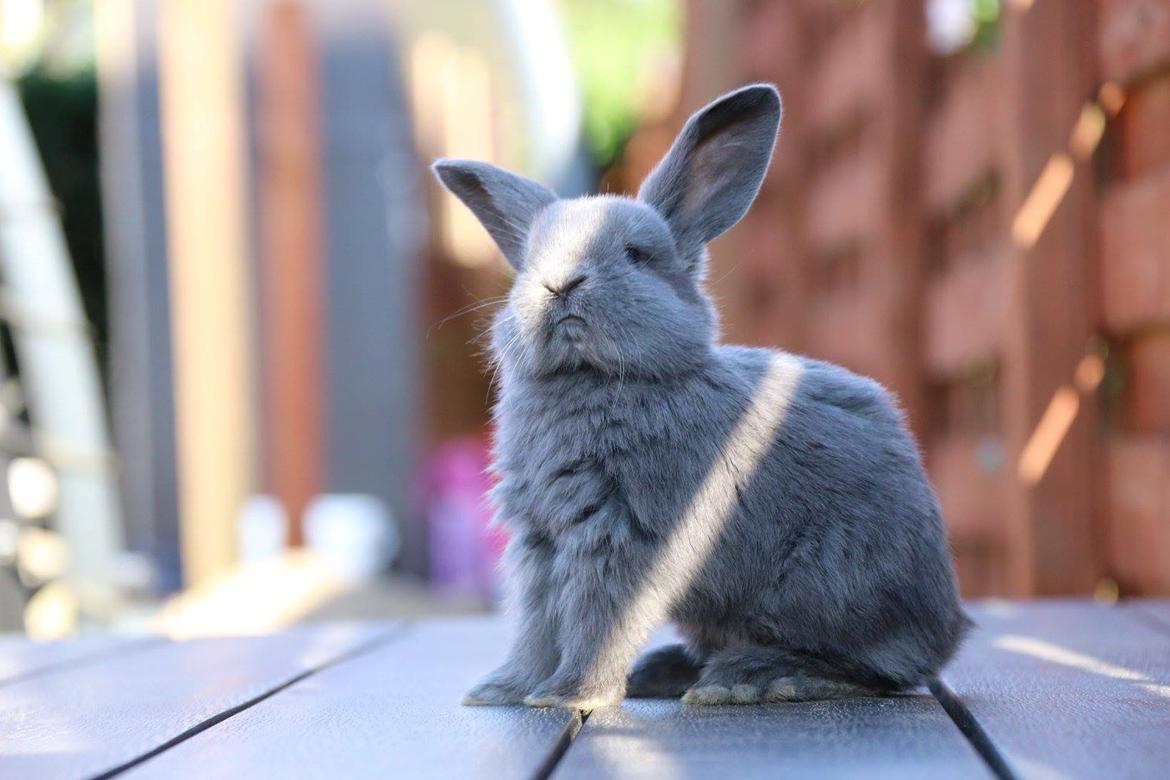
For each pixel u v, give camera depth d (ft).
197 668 3.46
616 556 2.85
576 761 2.53
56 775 2.55
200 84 6.84
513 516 2.95
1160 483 3.70
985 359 4.46
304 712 2.91
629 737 2.65
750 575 2.89
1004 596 4.53
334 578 7.44
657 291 2.91
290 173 8.41
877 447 2.95
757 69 8.13
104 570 5.90
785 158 7.13
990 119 4.36
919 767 2.48
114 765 2.59
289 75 8.42
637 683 3.01
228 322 6.89
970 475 4.73
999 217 4.33
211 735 2.76
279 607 6.40
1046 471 4.00
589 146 13.84
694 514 2.85
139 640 3.93
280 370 8.36
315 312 8.53
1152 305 3.70
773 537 2.89
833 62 6.40
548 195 3.21
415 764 2.55
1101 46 3.95
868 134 5.62
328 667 3.42
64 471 5.73
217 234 6.87
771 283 7.88
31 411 5.75
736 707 2.85
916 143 5.19
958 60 4.99
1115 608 3.78
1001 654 3.27
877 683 2.94
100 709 3.00
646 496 2.84
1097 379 4.01
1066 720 2.69
